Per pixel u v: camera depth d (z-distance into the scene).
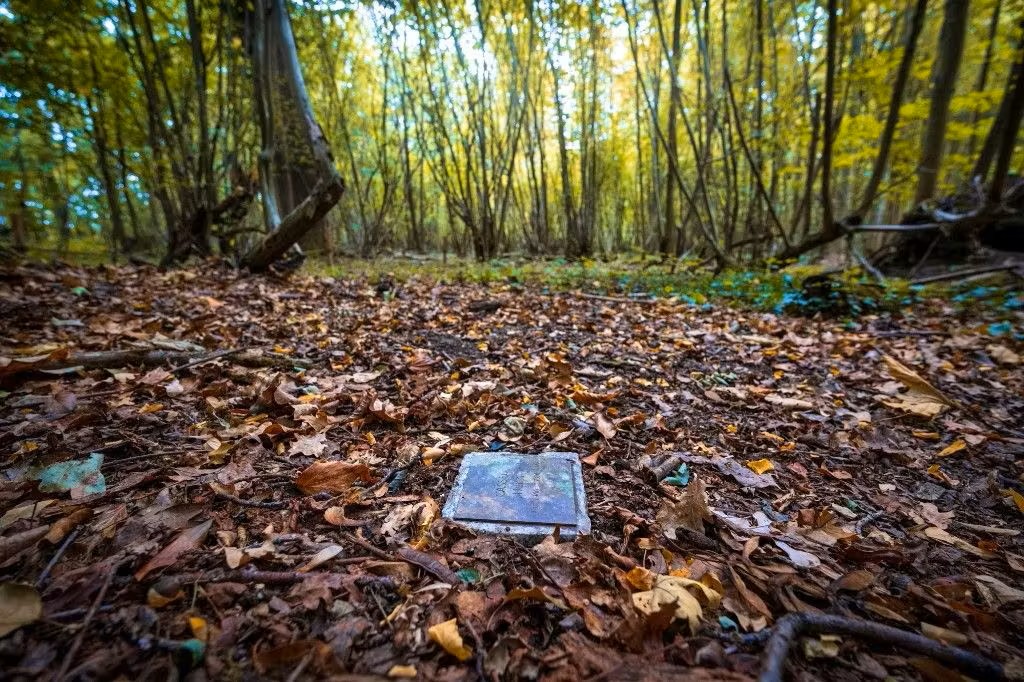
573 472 1.66
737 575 1.18
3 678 0.80
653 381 2.76
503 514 1.41
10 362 1.99
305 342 3.16
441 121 9.55
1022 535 1.44
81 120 7.45
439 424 2.07
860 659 0.97
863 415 2.30
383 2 8.73
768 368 3.04
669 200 10.30
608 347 3.40
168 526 1.24
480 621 1.01
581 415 2.20
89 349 2.48
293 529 1.30
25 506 1.28
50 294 3.54
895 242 7.57
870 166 11.09
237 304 4.16
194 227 7.17
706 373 2.91
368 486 1.57
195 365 2.39
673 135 9.79
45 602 0.97
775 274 6.50
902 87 5.30
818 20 7.93
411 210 11.87
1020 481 1.76
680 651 0.95
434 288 5.78
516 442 1.94
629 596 1.08
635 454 1.87
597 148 12.76
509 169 10.13
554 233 14.83
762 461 1.80
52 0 5.52
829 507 1.58
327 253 9.27
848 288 4.80
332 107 10.28
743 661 0.94
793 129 7.71
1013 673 0.95
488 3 9.57
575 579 1.14
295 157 7.77
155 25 7.17
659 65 9.41
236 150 7.45
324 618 0.99
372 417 2.05
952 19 6.94
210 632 0.93
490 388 2.46
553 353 3.18
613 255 11.77
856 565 1.28
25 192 8.30
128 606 0.98
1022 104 4.72
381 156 11.08
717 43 10.37
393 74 12.22
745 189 11.63
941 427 2.20
